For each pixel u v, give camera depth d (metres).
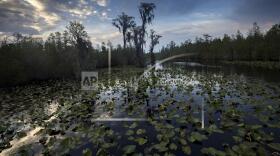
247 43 46.84
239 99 9.98
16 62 19.31
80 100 11.39
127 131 6.38
